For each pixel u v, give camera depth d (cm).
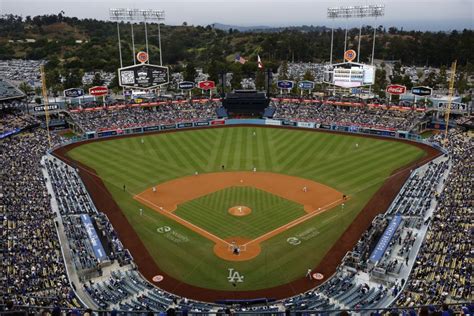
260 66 12125
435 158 8094
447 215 5238
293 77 17750
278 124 11338
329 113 11319
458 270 4034
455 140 8888
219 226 5488
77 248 4716
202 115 11688
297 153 8731
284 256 4762
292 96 12394
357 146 9156
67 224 5269
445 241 4634
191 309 3616
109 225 5444
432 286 3788
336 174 7431
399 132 9869
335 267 4528
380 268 4225
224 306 3816
